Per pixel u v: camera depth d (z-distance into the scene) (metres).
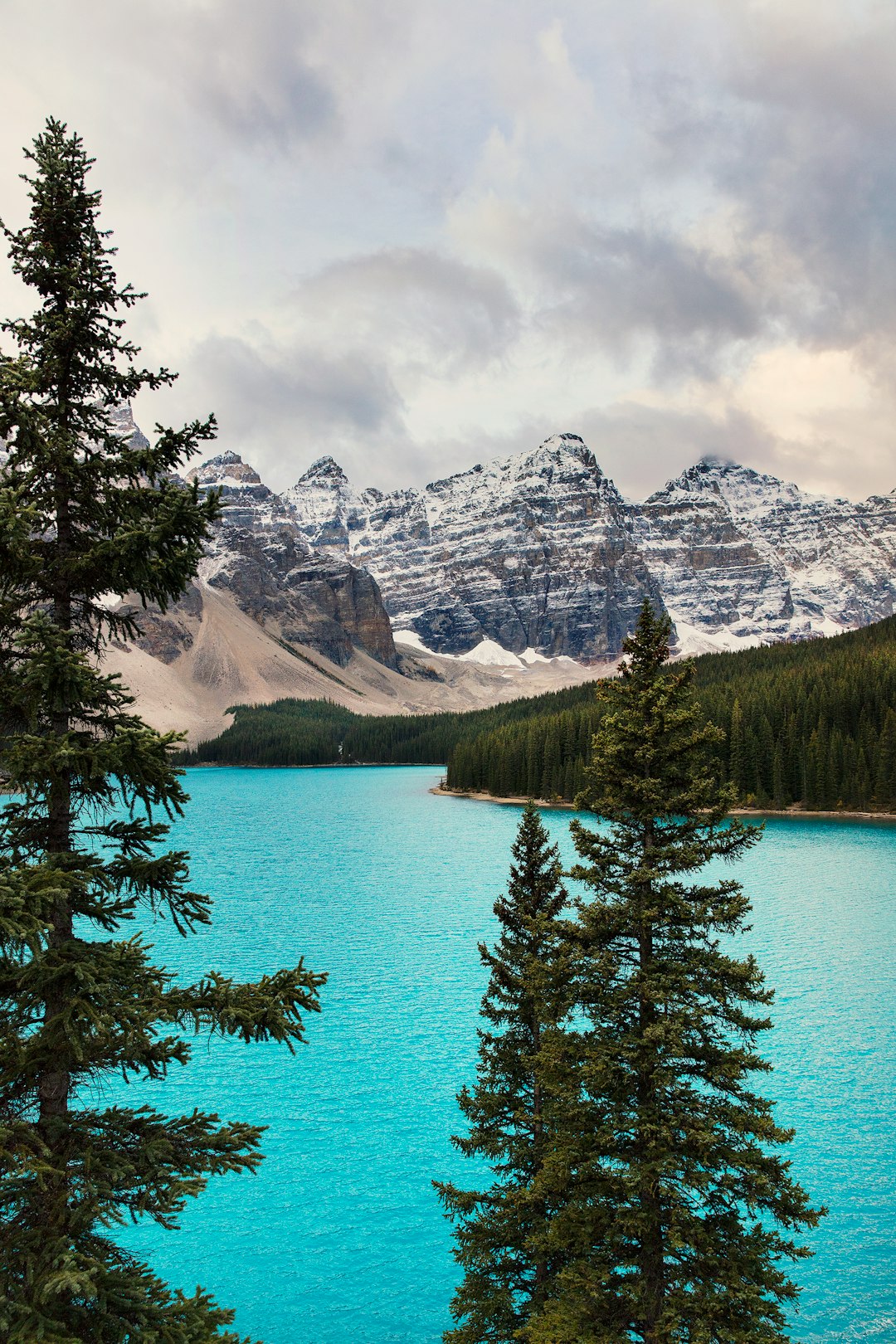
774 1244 18.34
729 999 19.64
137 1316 10.20
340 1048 53.88
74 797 11.98
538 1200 21.84
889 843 134.12
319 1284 32.56
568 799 194.50
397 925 83.94
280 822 174.38
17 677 10.77
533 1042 24.14
